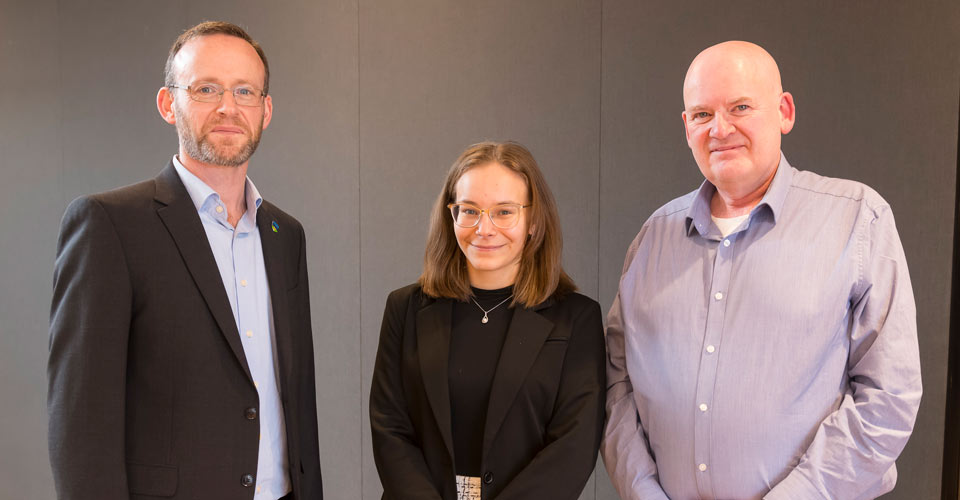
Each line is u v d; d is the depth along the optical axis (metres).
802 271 1.76
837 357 1.75
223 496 1.79
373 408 2.00
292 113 3.76
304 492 2.13
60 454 1.63
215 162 1.87
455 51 3.41
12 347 4.52
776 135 1.82
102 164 4.23
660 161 3.07
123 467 1.68
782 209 1.83
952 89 2.64
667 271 1.96
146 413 1.77
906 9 2.69
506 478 1.86
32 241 4.44
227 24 1.95
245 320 1.94
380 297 3.64
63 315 1.68
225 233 1.95
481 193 1.89
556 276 1.99
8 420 4.52
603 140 3.16
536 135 3.28
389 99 3.55
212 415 1.79
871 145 2.75
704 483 1.79
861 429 1.65
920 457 2.72
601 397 1.91
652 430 1.89
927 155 2.68
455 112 3.42
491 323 1.97
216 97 1.86
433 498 1.79
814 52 2.80
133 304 1.76
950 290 2.67
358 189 3.64
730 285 1.83
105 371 1.66
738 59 1.78
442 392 1.88
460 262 2.02
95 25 4.19
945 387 2.68
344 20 3.62
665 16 3.03
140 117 4.12
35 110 4.37
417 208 3.53
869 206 1.77
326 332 3.76
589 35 3.16
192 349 1.78
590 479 3.25
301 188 3.77
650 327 1.92
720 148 1.80
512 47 3.30
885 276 1.71
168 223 1.81
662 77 3.04
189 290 1.80
